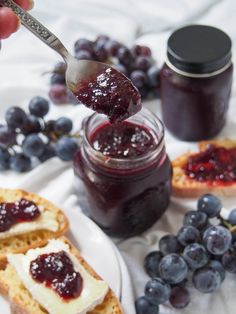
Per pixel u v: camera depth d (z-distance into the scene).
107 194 0.49
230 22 0.71
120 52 0.62
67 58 0.47
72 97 0.62
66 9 0.73
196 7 0.72
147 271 0.50
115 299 0.47
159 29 0.71
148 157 0.48
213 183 0.55
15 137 0.57
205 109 0.56
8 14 0.43
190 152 0.57
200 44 0.55
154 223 0.54
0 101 0.63
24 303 0.46
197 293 0.49
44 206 0.52
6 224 0.50
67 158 0.57
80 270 0.47
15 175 0.57
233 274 0.50
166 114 0.59
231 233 0.49
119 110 0.44
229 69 0.56
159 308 0.48
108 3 0.73
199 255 0.47
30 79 0.65
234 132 0.60
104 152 0.50
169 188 0.52
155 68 0.62
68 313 0.45
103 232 0.51
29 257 0.48
